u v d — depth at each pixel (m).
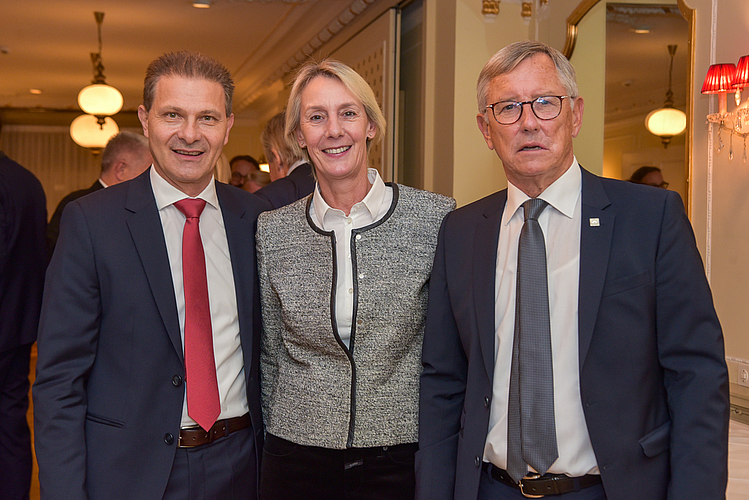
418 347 1.74
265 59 8.64
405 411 1.68
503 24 4.41
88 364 1.58
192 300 1.64
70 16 6.82
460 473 1.52
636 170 3.46
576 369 1.40
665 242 1.38
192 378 1.61
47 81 10.32
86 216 1.61
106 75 9.91
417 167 5.08
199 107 1.62
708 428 1.31
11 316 2.81
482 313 1.52
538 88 1.42
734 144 2.90
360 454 1.65
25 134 12.49
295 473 1.69
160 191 1.69
